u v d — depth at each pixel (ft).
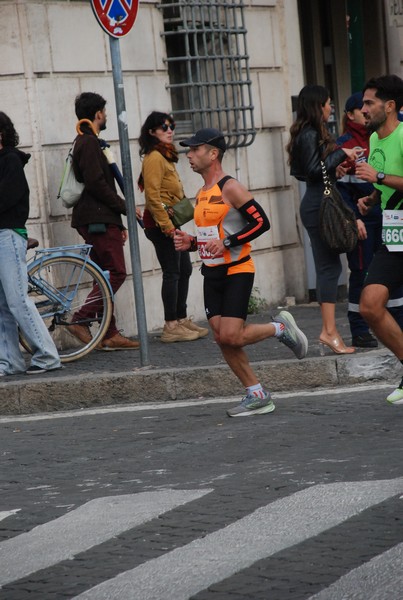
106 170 97.25
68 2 103.81
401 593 41.50
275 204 125.90
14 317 89.20
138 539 50.52
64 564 48.21
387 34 152.66
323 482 56.44
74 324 94.79
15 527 54.34
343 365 82.74
